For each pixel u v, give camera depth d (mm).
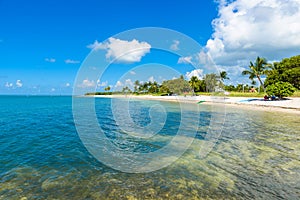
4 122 18547
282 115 21219
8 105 44344
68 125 16578
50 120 19875
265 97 34438
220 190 5676
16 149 9617
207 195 5406
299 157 8312
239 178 6410
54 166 7496
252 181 6188
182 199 5215
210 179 6363
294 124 16047
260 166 7367
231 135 12367
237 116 20922
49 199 5266
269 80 39969
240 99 39469
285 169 7102
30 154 8883
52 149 9625
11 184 6078
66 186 5961
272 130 13750
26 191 5668
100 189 5785
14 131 14062
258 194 5438
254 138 11547
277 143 10469
